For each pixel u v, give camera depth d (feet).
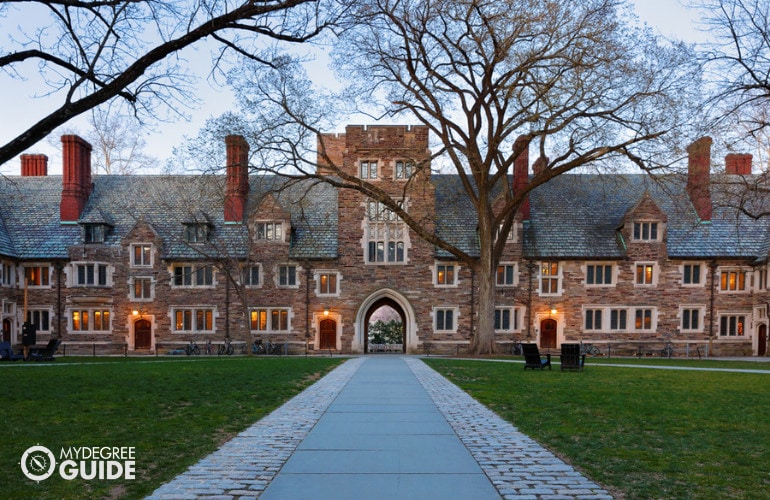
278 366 65.82
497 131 87.04
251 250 113.80
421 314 113.91
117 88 37.96
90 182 123.13
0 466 22.27
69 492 19.29
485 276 93.71
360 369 62.13
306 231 117.70
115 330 112.98
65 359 86.74
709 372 62.44
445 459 22.84
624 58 78.64
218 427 29.40
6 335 109.09
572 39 79.87
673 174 85.05
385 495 18.40
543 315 113.60
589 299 113.70
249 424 30.12
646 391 44.68
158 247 113.80
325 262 114.62
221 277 114.01
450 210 120.47
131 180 126.93
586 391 44.34
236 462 22.47
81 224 114.32
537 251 113.60
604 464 22.68
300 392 42.73
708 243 114.21
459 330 113.80
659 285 113.60
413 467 21.66
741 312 113.19
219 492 18.75
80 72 38.65
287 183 95.96
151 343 113.50
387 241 114.93
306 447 24.77
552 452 24.48
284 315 114.32
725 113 63.67
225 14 39.42
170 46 38.63
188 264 113.91
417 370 60.95
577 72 80.38
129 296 113.29
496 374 57.26
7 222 117.39
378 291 113.91
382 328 146.61
